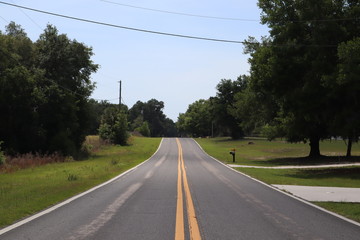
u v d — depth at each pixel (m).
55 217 9.20
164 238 7.18
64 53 54.62
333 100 26.83
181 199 12.60
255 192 15.05
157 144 82.88
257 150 68.12
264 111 53.19
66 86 54.28
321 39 26.55
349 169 30.05
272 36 30.05
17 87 45.66
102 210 10.27
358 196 14.27
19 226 8.14
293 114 32.72
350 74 22.28
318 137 48.00
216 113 118.81
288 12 29.36
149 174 23.80
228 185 17.67
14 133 46.97
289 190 16.20
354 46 22.30
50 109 48.88
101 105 97.62
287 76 28.25
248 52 47.56
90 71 59.06
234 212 10.24
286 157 51.50
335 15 27.11
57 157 40.38
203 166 34.28
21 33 57.41
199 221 8.89
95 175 21.88
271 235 7.57
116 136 76.50
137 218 9.17
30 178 20.59
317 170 30.95
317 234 7.73
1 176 22.23
